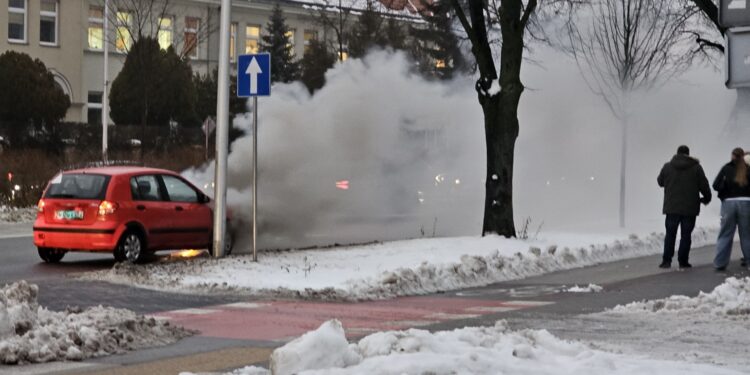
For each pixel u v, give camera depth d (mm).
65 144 49500
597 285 18031
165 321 12547
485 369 8664
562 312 14703
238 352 11078
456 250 22047
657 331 12781
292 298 15930
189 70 59344
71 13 64312
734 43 8672
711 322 13578
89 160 42719
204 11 67938
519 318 14047
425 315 14344
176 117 58406
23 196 37094
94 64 65312
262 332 12648
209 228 22109
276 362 8641
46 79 55312
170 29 66250
